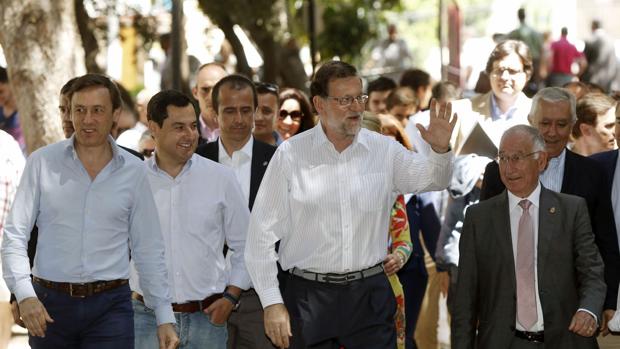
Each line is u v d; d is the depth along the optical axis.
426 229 10.63
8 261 7.42
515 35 24.03
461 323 7.83
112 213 7.57
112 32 20.17
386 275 7.81
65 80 11.41
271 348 8.80
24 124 11.44
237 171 8.92
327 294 7.55
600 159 8.59
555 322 7.63
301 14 24.58
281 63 22.64
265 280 7.55
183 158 8.07
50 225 7.54
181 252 8.10
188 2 25.16
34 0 11.28
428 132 7.30
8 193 8.78
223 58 23.70
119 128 11.37
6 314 9.25
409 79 14.29
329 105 7.35
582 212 7.74
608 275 8.18
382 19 28.16
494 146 10.05
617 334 8.29
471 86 28.02
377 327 7.57
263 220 7.57
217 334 8.21
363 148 7.53
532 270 7.70
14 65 11.37
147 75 28.25
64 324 7.55
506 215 7.75
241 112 8.85
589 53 24.52
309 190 7.49
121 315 7.64
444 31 18.39
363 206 7.50
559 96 8.25
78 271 7.51
